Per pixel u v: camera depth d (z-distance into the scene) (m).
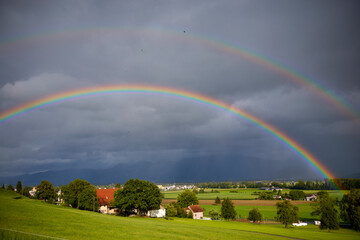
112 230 43.72
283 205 98.62
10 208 50.53
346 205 99.44
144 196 94.69
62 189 118.62
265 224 106.94
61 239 33.41
